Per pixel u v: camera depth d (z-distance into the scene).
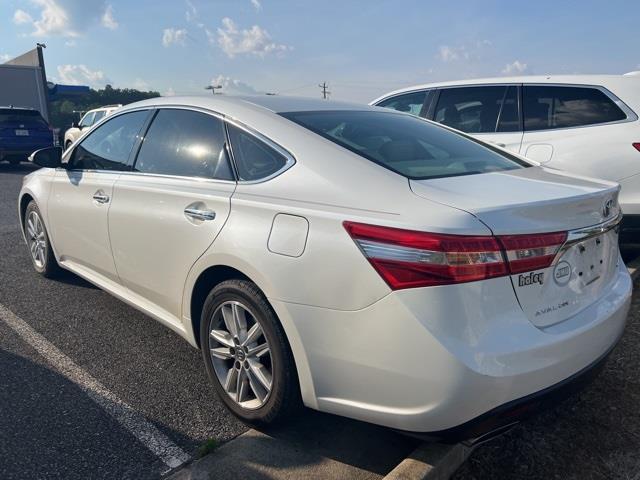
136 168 3.46
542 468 2.46
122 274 3.53
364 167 2.42
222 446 2.59
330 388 2.30
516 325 2.07
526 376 2.04
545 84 5.56
